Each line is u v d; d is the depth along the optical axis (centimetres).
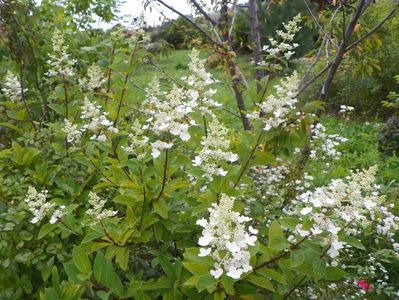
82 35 528
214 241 189
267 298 249
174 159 254
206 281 195
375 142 773
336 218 202
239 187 292
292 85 271
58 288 220
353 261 366
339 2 436
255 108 301
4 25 415
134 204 260
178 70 1454
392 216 338
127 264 265
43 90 452
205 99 291
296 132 293
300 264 210
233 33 479
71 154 321
